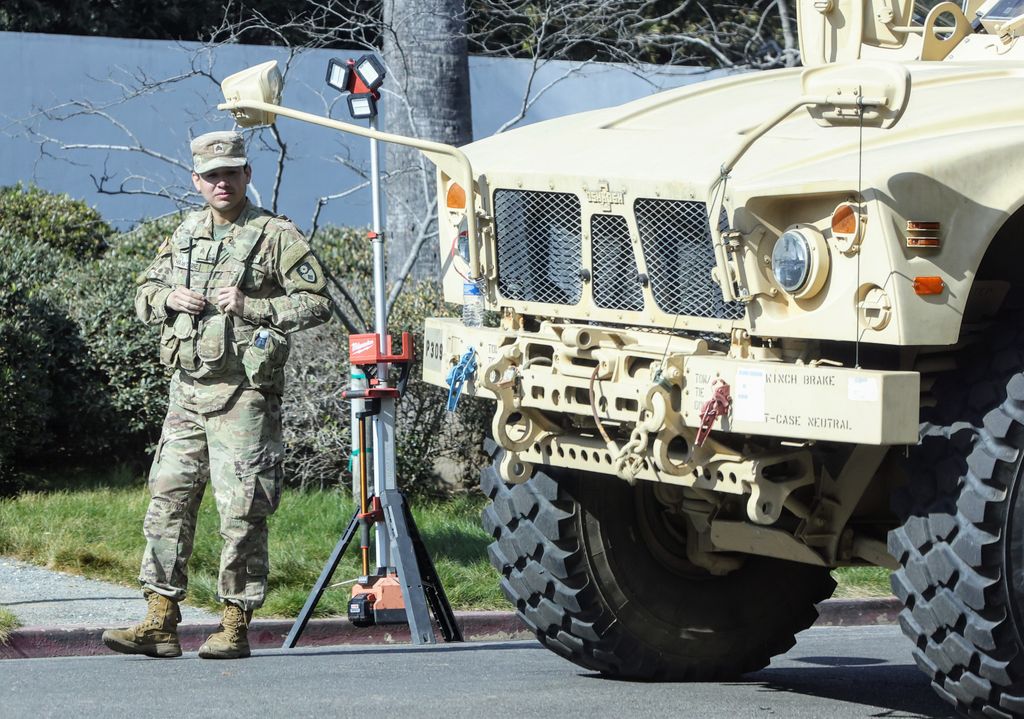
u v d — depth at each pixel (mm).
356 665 13555
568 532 12148
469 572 18641
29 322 22594
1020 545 9508
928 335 9367
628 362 10633
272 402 13078
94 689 11922
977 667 9789
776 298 9984
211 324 12820
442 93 26016
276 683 12266
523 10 29406
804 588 13117
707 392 10039
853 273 9508
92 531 19641
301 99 31531
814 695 12445
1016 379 9656
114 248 26625
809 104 9547
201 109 31172
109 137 31109
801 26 14008
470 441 23312
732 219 10031
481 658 14328
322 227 28297
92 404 23594
